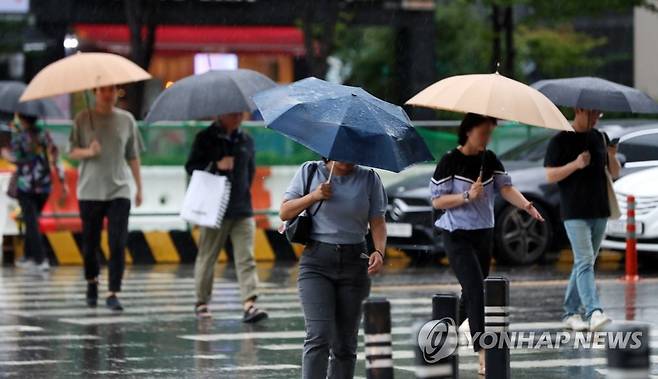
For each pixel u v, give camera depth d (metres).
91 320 31.64
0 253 47.62
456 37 78.69
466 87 22.28
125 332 29.67
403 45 76.50
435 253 44.66
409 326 30.27
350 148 18.11
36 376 24.11
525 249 43.84
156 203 49.03
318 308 19.22
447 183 23.34
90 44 73.94
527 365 24.97
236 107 30.27
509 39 68.06
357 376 23.84
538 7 66.56
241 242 31.25
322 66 70.94
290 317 32.09
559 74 75.56
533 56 74.81
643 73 78.25
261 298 36.25
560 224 44.44
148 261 47.97
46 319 31.88
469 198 23.03
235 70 31.25
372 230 19.72
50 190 44.72
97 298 34.44
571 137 27.70
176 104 30.45
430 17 76.00
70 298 36.28
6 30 73.31
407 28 76.12
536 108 21.97
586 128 27.70
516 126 49.22
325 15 70.69
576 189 27.81
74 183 48.50
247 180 31.34
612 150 28.02
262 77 31.34
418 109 71.81
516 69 73.81
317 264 19.34
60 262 47.25
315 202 19.23
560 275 41.44
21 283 40.41
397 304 34.31
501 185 23.47
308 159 50.22
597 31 80.62
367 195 19.45
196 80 30.77
